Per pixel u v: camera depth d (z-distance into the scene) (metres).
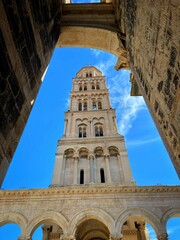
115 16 12.55
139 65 9.01
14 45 5.62
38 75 7.82
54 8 10.42
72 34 12.79
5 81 5.12
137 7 8.13
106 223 20.17
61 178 31.58
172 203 21.48
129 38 10.27
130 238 24.27
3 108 5.07
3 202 22.22
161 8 5.82
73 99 50.12
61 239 19.45
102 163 34.47
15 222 20.83
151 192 22.56
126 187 22.81
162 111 6.96
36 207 21.72
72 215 20.91
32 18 7.08
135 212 20.86
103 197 22.30
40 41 8.00
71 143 37.62
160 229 19.33
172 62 5.54
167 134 6.88
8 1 5.25
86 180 31.59
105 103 48.19
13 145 5.85
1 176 5.20
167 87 6.14
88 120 43.00
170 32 5.43
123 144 36.88
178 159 6.36
